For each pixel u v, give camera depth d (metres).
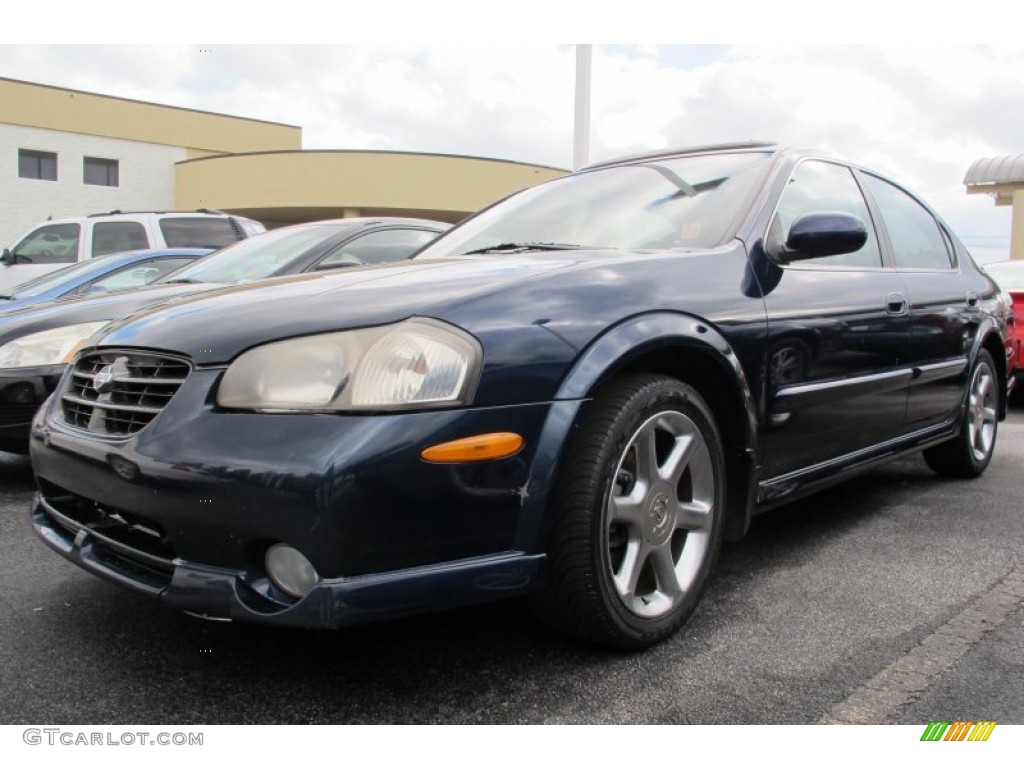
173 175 28.45
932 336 3.65
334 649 2.31
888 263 3.54
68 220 9.72
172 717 1.96
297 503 1.77
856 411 3.12
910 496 4.05
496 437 1.93
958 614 2.58
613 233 2.95
